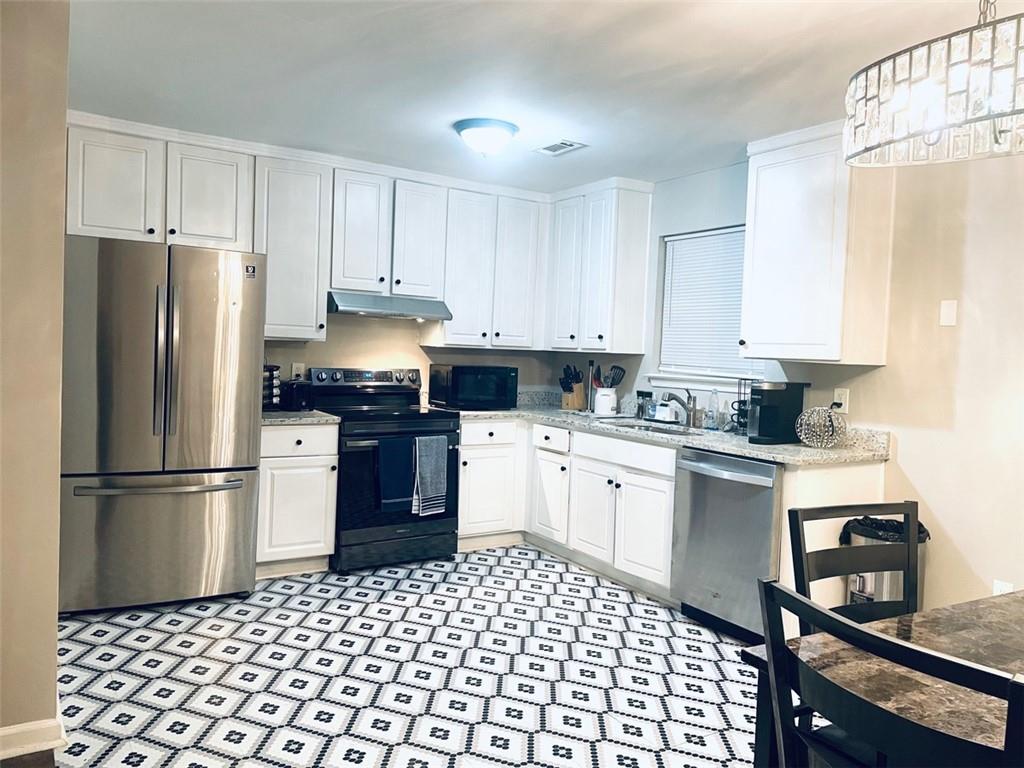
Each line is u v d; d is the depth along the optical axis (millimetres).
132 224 3615
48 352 1972
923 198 3094
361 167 4230
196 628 3170
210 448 3459
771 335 3369
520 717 2469
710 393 4129
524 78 2805
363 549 4023
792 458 2941
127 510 3307
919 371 3094
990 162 2867
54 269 1972
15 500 1945
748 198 3506
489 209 4715
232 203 3865
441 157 4074
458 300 4621
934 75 1490
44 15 1933
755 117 3141
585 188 4617
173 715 2402
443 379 4672
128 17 2379
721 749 2305
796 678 1171
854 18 2205
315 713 2447
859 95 1671
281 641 3051
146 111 3395
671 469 3529
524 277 4891
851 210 3062
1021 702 803
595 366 5016
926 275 3076
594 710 2537
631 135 3475
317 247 4125
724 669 2912
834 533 3080
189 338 3375
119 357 3238
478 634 3193
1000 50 1397
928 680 1260
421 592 3729
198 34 2504
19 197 1927
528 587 3859
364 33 2457
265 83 2971
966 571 2936
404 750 2236
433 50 2574
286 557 3846
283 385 4230
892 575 2980
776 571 3025
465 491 4406
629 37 2406
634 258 4477
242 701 2516
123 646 2953
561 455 4332
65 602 3234
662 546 3592
